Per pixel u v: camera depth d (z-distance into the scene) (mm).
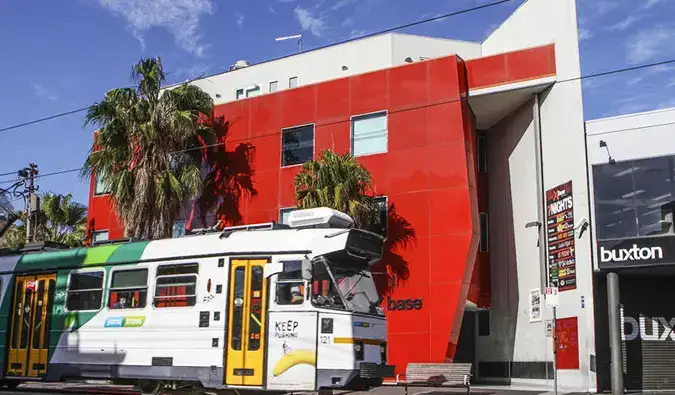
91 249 18125
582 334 23109
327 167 24422
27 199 36938
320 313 14500
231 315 15219
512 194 28812
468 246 24797
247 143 30344
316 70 37438
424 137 26469
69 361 17453
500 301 29094
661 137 23203
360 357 14523
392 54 35656
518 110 28672
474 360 30094
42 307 18484
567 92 25266
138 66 28453
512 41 31547
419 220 25844
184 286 16062
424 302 25031
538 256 26250
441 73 26688
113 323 16938
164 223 27453
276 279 15016
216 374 15016
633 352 23531
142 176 27172
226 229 16500
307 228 15523
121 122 27625
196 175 28141
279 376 14461
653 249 22344
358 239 15031
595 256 23188
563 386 23906
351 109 28156
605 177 23672
